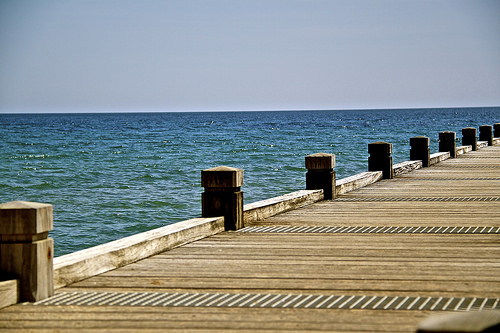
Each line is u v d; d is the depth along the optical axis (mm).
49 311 4254
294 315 4098
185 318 4074
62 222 15000
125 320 4047
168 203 17766
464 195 10453
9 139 64250
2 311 4262
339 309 4215
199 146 50562
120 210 16609
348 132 77250
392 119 148125
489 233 7047
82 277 5109
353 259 5773
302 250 6223
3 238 4500
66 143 56562
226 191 7453
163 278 5152
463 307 4191
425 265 5484
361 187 11773
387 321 3920
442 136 18156
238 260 5793
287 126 106250
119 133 80688
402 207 9234
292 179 23828
